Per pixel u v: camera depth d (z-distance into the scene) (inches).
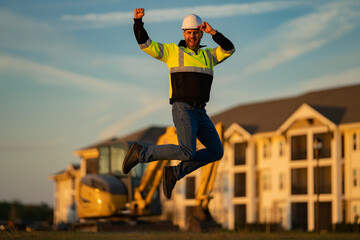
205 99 411.8
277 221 2576.3
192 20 415.5
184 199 2893.7
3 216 3922.2
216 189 2832.2
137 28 401.7
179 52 411.2
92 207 1301.7
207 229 1165.7
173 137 1200.2
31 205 4101.9
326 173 2536.9
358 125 2332.7
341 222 2161.7
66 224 1337.4
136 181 1310.3
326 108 2541.8
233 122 2930.6
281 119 2711.6
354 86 2741.1
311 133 2472.9
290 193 2536.9
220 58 422.0
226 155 2790.4
